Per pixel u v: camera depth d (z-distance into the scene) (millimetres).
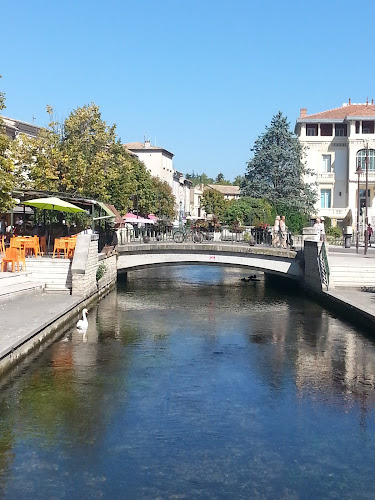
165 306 23547
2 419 9617
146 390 11359
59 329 16453
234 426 9500
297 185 54312
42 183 31062
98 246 27125
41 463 8000
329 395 11242
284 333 17500
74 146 33000
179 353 14641
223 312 21938
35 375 12211
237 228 34938
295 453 8492
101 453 8344
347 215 57469
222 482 7539
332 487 7473
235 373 12781
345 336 17000
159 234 34469
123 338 16391
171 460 8164
